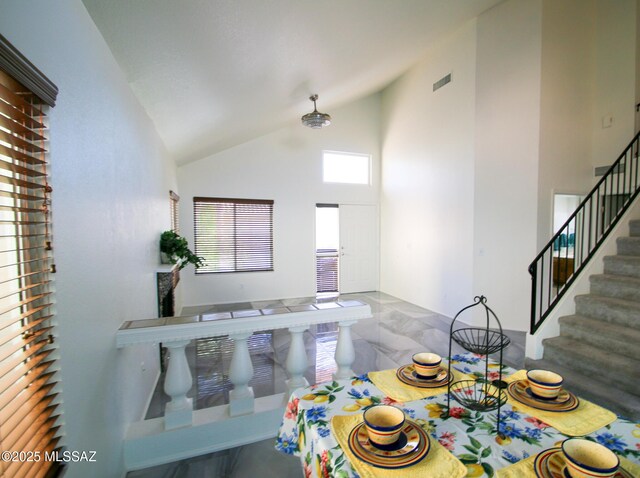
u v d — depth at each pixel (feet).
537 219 13.53
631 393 7.54
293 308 7.13
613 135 14.05
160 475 5.93
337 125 21.53
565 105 13.88
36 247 3.43
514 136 13.87
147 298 8.89
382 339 13.15
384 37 10.64
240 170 19.38
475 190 14.69
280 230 20.35
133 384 6.88
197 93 8.99
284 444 4.20
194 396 8.83
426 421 3.57
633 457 2.94
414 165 18.86
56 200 3.70
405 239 19.85
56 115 3.74
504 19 13.82
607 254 10.28
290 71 10.03
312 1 6.55
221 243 19.15
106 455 5.08
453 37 15.64
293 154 20.53
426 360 4.77
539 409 3.73
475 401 3.77
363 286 22.68
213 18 5.76
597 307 9.39
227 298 19.35
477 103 14.51
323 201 21.38
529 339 9.74
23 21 3.08
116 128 6.14
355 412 3.78
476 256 14.75
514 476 2.73
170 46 6.22
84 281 4.42
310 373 10.18
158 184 11.14
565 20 13.71
